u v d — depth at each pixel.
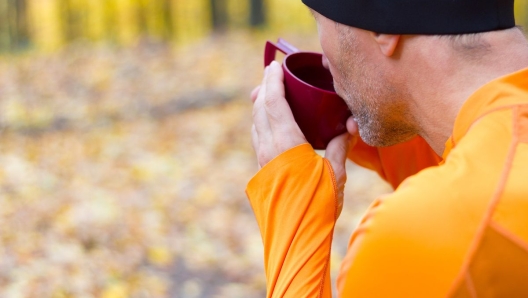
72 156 7.34
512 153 0.81
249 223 5.51
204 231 5.31
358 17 0.95
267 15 18.80
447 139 0.94
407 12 0.90
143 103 9.91
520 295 0.77
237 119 8.87
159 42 14.15
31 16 22.09
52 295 3.99
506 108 0.84
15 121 8.97
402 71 0.95
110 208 5.63
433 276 0.78
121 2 21.20
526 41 0.92
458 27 0.89
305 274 0.99
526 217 0.77
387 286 0.80
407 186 0.84
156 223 5.38
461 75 0.90
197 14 22.97
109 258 4.64
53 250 4.64
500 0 0.90
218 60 12.43
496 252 0.77
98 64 12.22
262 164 1.15
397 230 0.81
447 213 0.79
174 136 8.20
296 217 1.04
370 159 1.45
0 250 4.57
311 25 19.14
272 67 1.26
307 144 1.12
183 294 4.24
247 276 4.55
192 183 6.48
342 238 5.14
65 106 9.83
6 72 12.04
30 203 5.64
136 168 6.88
